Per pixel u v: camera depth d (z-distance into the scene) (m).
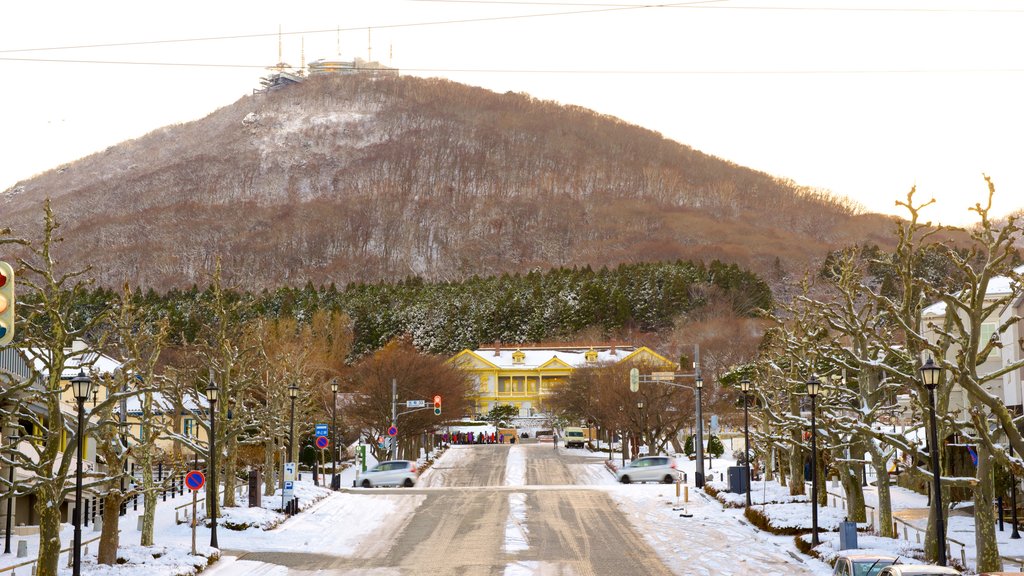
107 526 35.31
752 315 193.38
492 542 44.44
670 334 186.88
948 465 54.34
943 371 33.78
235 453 52.41
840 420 39.50
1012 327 50.72
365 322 199.62
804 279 55.34
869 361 38.25
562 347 179.25
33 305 31.34
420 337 199.25
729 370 109.19
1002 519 42.62
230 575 36.09
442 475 87.31
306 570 37.47
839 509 49.62
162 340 44.97
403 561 39.50
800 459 57.28
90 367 35.72
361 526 50.81
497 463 99.31
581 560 39.09
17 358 44.72
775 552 40.34
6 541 39.97
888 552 35.12
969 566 33.16
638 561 38.69
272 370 71.62
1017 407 50.12
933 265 159.75
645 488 68.50
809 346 47.66
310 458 92.62
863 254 182.00
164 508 56.31
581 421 142.25
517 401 170.50
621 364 115.00
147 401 39.06
